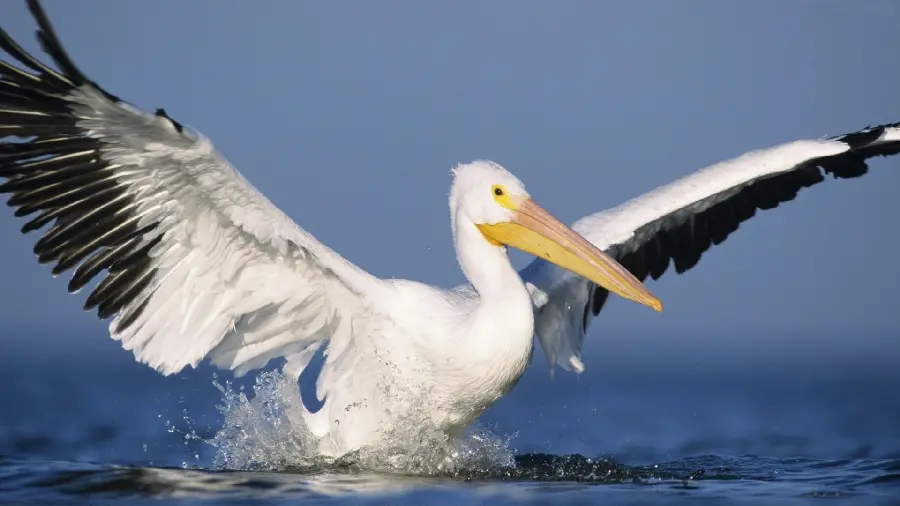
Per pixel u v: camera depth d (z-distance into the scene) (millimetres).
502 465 14180
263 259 13414
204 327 13570
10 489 12062
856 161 16438
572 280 15875
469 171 14078
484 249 13852
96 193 12539
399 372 13781
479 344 13414
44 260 12555
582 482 13117
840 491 12625
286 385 14297
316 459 14117
